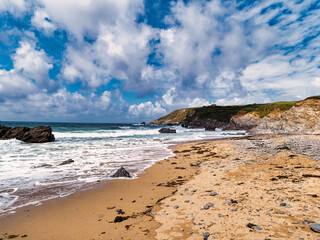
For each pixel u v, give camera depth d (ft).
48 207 22.13
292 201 19.60
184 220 17.62
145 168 42.65
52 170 40.19
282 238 13.25
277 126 139.85
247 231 14.62
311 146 55.47
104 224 17.87
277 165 36.83
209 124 316.19
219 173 35.22
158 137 126.00
